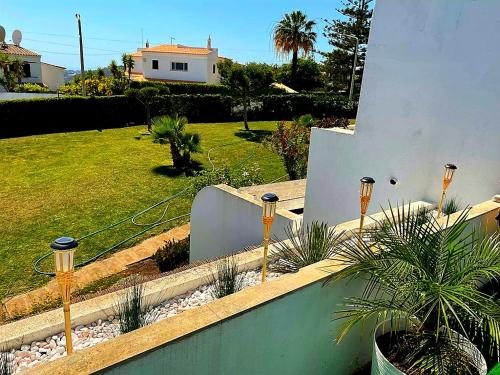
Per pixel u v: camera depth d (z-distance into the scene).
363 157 5.98
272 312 2.35
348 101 26.28
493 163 4.67
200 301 3.24
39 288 6.80
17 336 2.60
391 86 5.45
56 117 19.70
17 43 34.41
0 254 7.85
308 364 2.76
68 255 1.95
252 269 3.74
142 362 1.84
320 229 3.73
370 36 5.56
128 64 37.25
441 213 4.95
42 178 12.53
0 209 10.02
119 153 15.90
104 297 3.11
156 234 9.18
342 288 2.75
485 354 2.79
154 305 3.16
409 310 2.39
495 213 4.13
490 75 4.53
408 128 5.36
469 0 4.52
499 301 2.58
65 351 2.60
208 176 11.03
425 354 2.52
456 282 2.52
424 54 5.04
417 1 4.95
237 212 6.04
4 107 17.88
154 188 12.10
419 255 2.63
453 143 4.98
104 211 10.24
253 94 21.69
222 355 2.18
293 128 13.58
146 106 20.97
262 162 15.57
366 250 2.77
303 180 9.66
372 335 3.14
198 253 7.14
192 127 21.98
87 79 26.56
